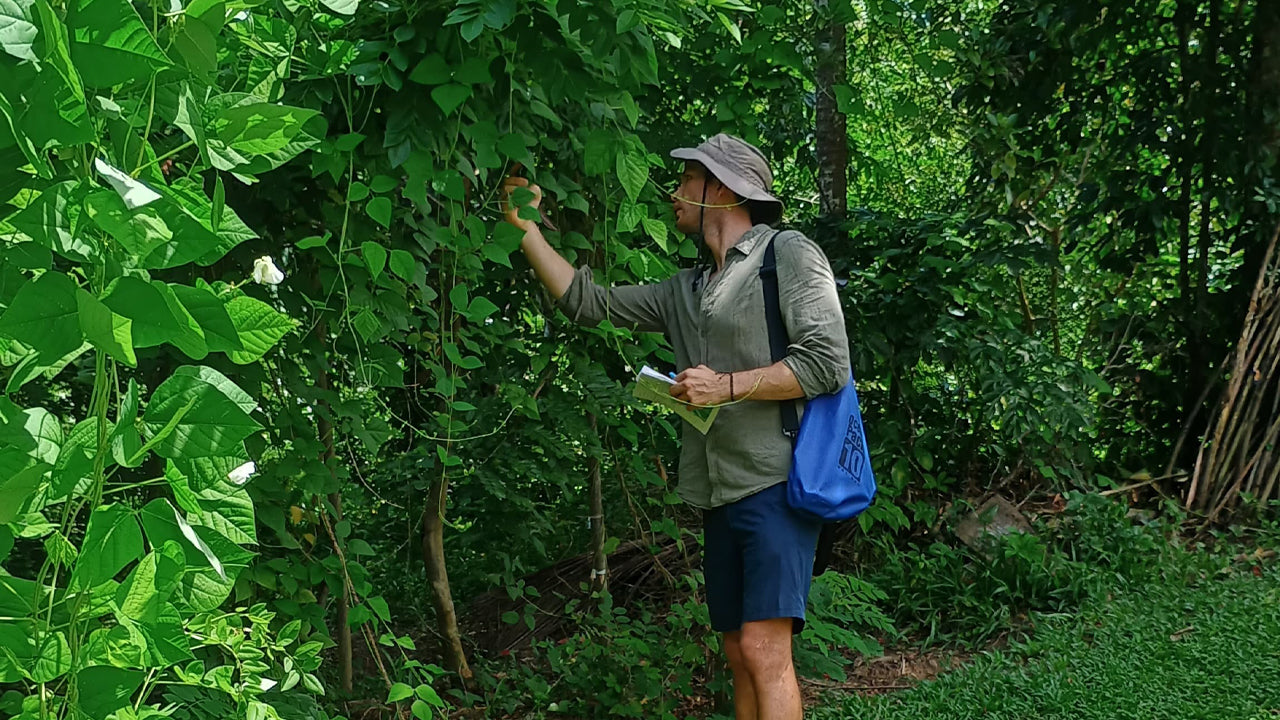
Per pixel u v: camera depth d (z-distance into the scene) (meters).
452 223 2.59
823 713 3.62
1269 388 5.83
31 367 0.97
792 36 3.47
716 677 3.45
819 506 2.51
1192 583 4.85
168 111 1.14
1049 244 6.03
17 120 0.93
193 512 1.07
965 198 6.48
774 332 2.59
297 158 2.43
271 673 2.45
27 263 0.99
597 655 3.66
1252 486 5.71
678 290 2.82
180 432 1.02
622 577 4.71
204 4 1.11
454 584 4.96
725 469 2.59
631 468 3.89
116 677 1.10
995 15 6.20
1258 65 5.71
